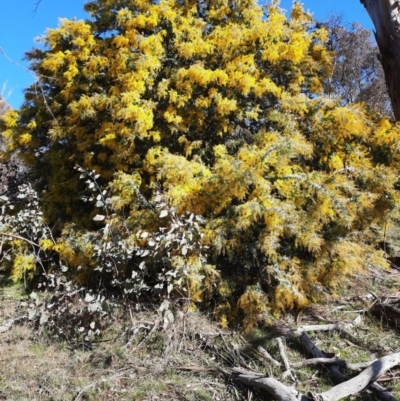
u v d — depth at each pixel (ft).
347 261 16.30
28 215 18.45
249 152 16.40
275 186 16.12
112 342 13.91
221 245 15.40
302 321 15.53
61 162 21.72
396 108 20.36
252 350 13.29
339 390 10.40
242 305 14.97
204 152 18.98
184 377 12.05
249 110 19.58
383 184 17.17
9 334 14.34
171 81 19.48
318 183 16.22
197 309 16.01
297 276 15.52
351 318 15.53
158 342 13.66
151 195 18.84
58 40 21.62
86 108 19.60
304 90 21.70
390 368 11.70
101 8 21.94
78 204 21.53
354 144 18.66
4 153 24.45
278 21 20.35
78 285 17.87
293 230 15.31
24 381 11.73
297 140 17.07
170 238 14.21
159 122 19.51
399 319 14.84
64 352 13.46
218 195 15.93
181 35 20.25
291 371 12.00
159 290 14.21
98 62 20.39
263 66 20.34
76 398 10.87
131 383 11.70
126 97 18.19
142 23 19.94
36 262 20.67
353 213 16.40
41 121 22.70
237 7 21.17
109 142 18.65
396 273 20.17
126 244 15.31
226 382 11.86
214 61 19.93
